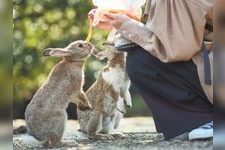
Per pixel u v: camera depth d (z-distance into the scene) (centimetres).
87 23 1110
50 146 403
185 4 359
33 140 405
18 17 1091
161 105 377
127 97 471
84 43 420
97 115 441
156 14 361
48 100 403
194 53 362
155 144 389
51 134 401
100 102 443
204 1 356
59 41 1098
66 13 1116
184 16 357
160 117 377
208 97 363
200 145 361
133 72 380
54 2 1111
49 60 1080
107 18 386
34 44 1087
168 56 356
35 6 1102
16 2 1088
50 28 1109
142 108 1062
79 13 1119
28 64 1076
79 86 417
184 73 368
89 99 443
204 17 356
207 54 363
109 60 449
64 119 406
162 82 374
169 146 369
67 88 409
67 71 412
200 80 364
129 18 378
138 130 512
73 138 446
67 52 413
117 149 384
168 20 359
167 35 356
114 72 445
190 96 368
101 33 1052
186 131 370
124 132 490
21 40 1081
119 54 445
